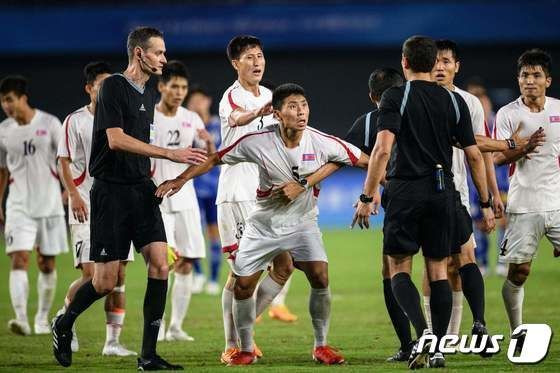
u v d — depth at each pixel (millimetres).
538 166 30562
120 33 95688
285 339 35312
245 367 28000
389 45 95188
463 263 28328
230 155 27656
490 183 30078
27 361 30625
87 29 95875
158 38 27844
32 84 98438
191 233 36281
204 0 97062
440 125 26047
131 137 26859
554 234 30844
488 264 58812
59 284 55062
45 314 38531
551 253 68438
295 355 31078
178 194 36125
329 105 99562
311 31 95188
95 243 27828
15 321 37281
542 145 30516
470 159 26453
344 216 93438
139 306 45438
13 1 98062
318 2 95000
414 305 26000
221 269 63750
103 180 27766
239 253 28266
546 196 30562
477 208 55812
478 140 29344
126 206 27719
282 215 28031
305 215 28281
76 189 33125
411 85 26156
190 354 31906
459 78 98812
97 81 33312
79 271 61594
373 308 43438
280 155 27500
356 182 93625
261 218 28078
